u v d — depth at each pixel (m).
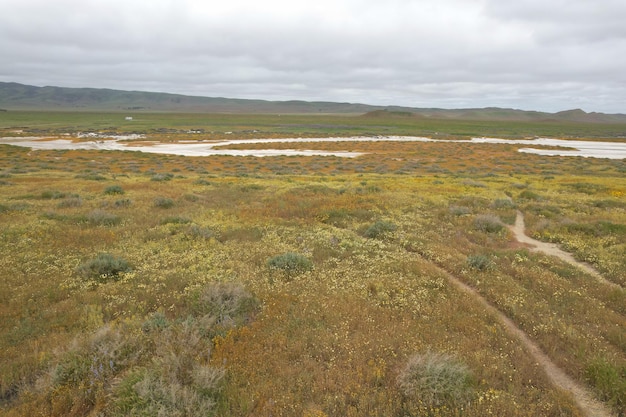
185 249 14.55
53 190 27.20
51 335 8.37
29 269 12.01
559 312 9.88
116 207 21.55
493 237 17.12
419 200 24.69
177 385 6.28
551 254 15.12
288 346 8.05
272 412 6.23
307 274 12.10
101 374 6.89
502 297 10.61
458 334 8.70
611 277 12.52
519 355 7.89
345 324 8.93
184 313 9.54
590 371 7.28
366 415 6.23
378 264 13.14
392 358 7.76
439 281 11.51
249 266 12.71
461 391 6.57
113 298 10.30
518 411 6.24
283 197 25.45
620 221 19.31
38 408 6.25
